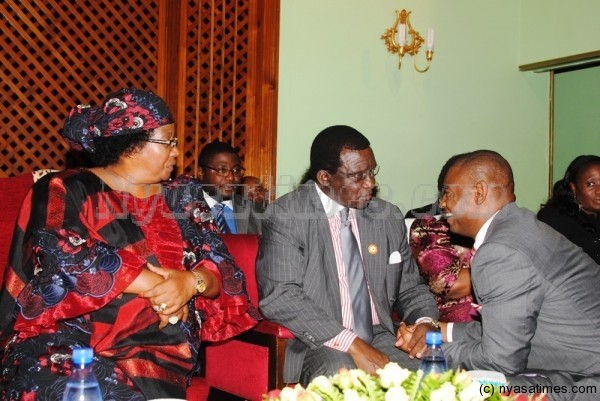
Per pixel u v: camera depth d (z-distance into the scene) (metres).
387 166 6.17
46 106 4.84
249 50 5.59
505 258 2.40
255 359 2.81
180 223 2.57
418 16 6.31
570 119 6.96
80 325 2.24
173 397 2.29
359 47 6.02
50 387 2.06
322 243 2.86
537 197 6.99
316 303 2.80
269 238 2.85
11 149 4.73
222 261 2.62
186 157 5.34
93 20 4.98
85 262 2.19
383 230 2.96
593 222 4.26
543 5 6.67
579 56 6.40
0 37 4.70
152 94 2.43
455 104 6.51
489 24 6.69
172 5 5.27
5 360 2.18
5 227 2.74
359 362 2.64
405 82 6.25
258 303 2.84
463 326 2.72
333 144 2.83
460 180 2.62
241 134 5.59
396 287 2.96
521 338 2.38
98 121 2.37
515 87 6.84
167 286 2.29
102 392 2.12
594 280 2.48
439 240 3.35
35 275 2.19
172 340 2.39
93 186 2.39
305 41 5.78
